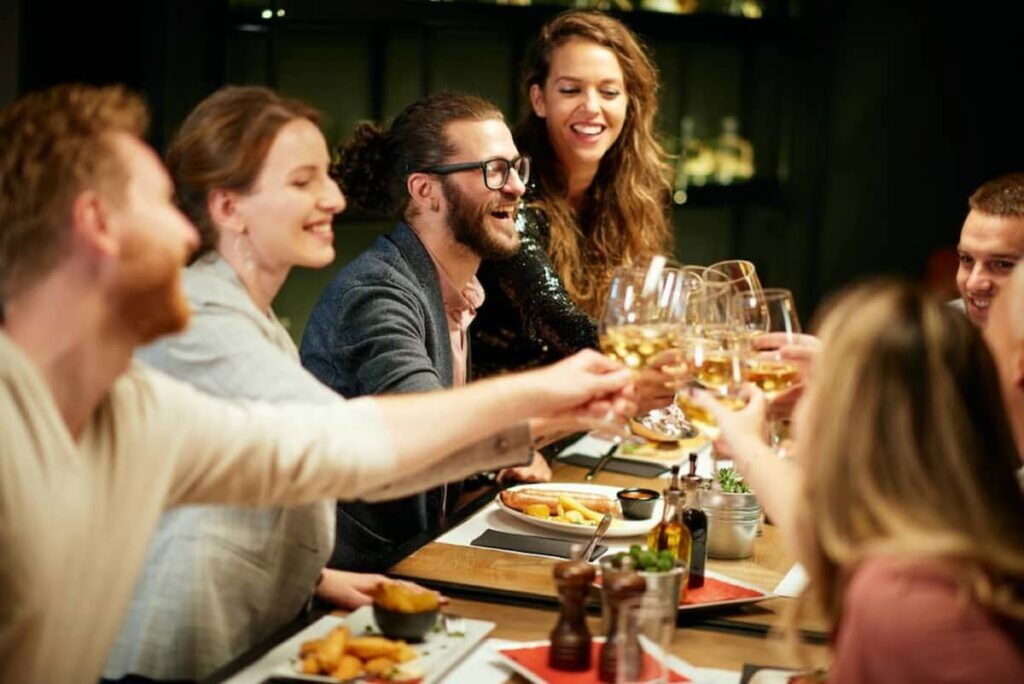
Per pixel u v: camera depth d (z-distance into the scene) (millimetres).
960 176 6695
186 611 2178
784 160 6578
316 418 1996
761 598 2330
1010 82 6641
